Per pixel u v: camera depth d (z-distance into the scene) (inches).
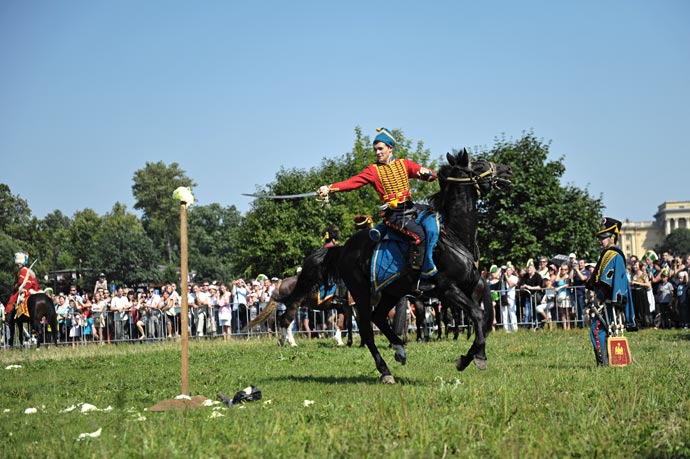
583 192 1870.1
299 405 323.3
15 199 3821.4
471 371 446.3
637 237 6053.2
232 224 4958.2
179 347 805.9
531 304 904.3
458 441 232.7
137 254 3390.7
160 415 314.2
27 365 673.0
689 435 237.3
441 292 380.5
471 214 382.3
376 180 399.2
